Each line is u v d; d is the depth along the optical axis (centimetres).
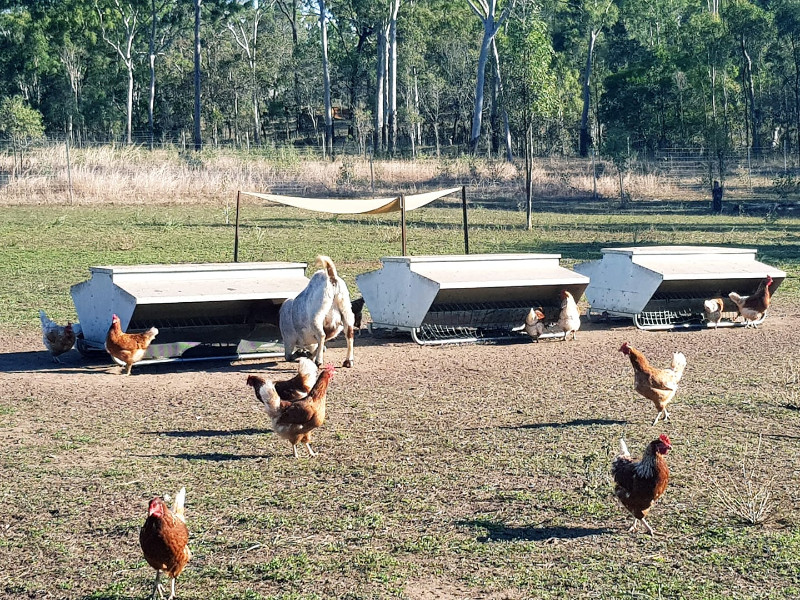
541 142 7606
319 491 818
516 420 1057
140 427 1032
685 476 851
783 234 3316
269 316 1463
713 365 1377
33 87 8319
